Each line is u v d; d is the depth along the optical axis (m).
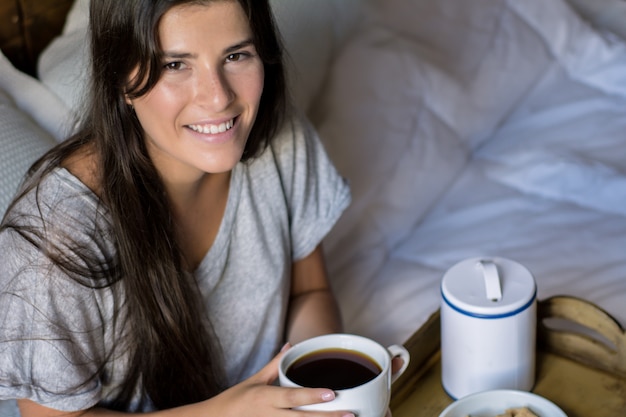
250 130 0.98
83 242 0.90
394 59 1.56
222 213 1.06
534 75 1.81
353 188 1.43
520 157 1.65
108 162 0.93
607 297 1.29
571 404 0.96
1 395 0.89
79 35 1.32
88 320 0.92
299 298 1.23
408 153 1.52
